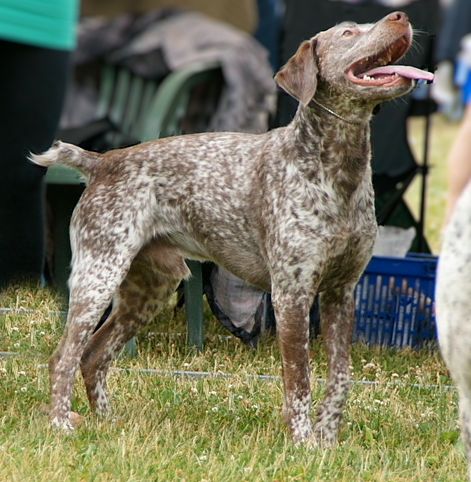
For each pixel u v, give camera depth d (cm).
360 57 948
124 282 1084
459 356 734
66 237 1277
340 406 1008
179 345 1357
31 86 961
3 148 982
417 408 1139
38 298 1241
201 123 1399
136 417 1055
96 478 861
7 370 1182
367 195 988
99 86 1418
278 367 1277
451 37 2344
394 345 1423
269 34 1527
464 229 723
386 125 1500
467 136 1717
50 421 1009
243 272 1038
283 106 1408
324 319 1018
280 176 986
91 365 1073
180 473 888
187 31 1377
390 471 927
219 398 1141
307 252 972
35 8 932
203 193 1027
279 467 909
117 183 1038
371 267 1420
